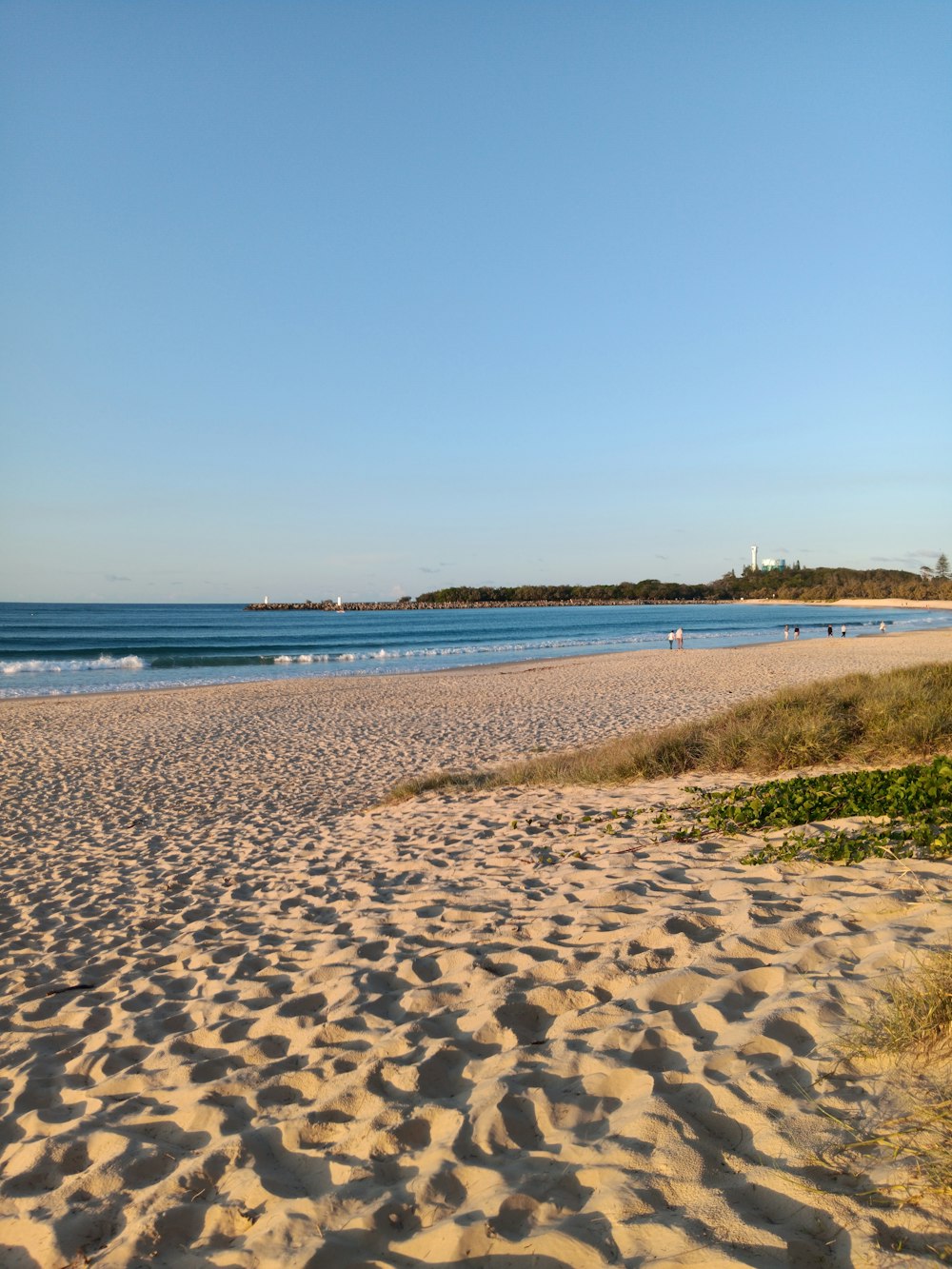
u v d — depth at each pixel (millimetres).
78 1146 3213
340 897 6492
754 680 26109
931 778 6414
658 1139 2564
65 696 27250
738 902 4617
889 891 4434
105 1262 2426
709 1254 2045
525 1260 2150
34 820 11023
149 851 9062
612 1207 2289
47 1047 4371
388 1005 4148
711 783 8891
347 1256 2275
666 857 5957
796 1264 1996
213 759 15391
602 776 10039
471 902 5633
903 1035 2812
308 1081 3457
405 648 52625
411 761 14602
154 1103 3504
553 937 4688
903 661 30266
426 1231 2336
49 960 5891
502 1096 2973
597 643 55375
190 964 5406
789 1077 2816
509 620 100688
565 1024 3533
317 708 22422
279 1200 2611
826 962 3682
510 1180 2494
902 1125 2436
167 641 60750
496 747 15695
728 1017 3338
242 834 9586
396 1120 2969
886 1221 2092
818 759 9367
